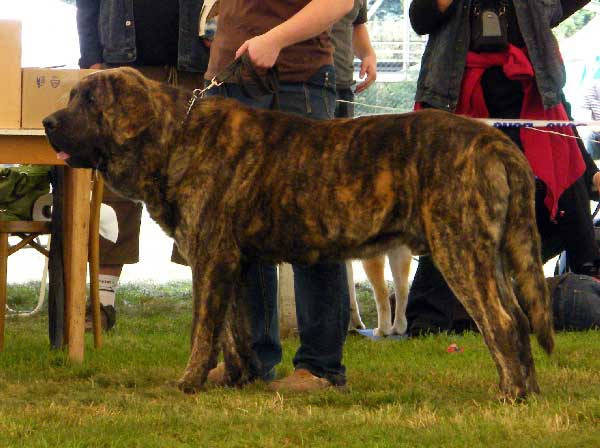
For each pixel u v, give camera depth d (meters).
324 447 6.00
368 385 8.49
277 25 8.18
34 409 7.22
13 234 11.06
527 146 11.92
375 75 13.29
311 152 7.47
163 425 6.61
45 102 9.02
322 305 8.27
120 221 13.18
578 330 12.43
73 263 9.59
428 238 7.16
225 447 6.05
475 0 11.86
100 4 13.27
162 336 12.19
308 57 8.17
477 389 8.10
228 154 7.57
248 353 8.32
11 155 9.17
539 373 8.90
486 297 7.04
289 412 7.08
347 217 7.34
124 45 13.01
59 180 10.52
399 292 12.52
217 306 7.68
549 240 13.33
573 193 12.77
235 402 7.43
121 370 9.20
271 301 8.53
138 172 7.70
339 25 12.84
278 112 7.73
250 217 7.55
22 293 17.39
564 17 12.75
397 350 10.81
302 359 8.41
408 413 7.08
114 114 7.62
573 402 7.17
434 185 7.10
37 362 9.66
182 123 7.66
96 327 10.94
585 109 20.28
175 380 8.15
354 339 12.18
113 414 6.97
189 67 13.03
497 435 6.17
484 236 7.02
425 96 11.98
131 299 17.00
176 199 7.66
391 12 32.84
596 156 16.11
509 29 11.85
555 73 11.63
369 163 7.30
